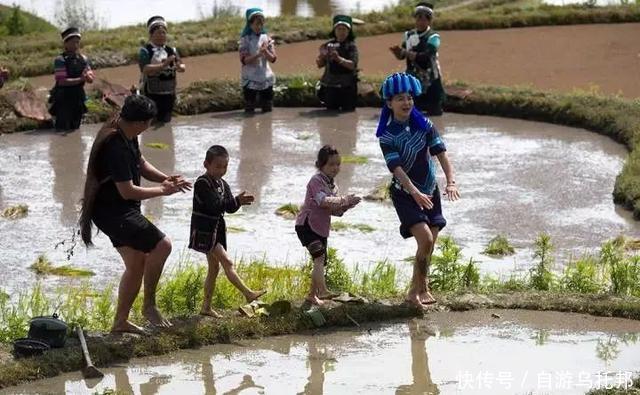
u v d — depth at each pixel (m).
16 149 21.05
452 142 21.78
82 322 11.74
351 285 13.20
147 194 10.80
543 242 13.72
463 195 17.98
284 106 25.30
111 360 10.77
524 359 10.94
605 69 27.09
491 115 24.23
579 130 22.81
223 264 11.70
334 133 22.55
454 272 13.33
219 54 29.66
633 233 15.98
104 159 10.78
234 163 20.00
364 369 10.68
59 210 17.11
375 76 26.08
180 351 11.12
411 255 15.09
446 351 11.16
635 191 17.28
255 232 16.09
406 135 11.98
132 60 28.56
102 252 15.12
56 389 10.12
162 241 11.04
